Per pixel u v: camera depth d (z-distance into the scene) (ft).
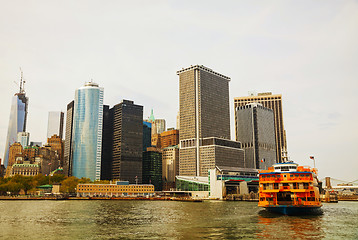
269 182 396.78
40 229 295.48
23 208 594.65
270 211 425.28
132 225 321.73
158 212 496.23
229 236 246.88
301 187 384.27
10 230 289.74
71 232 276.21
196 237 245.04
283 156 442.50
